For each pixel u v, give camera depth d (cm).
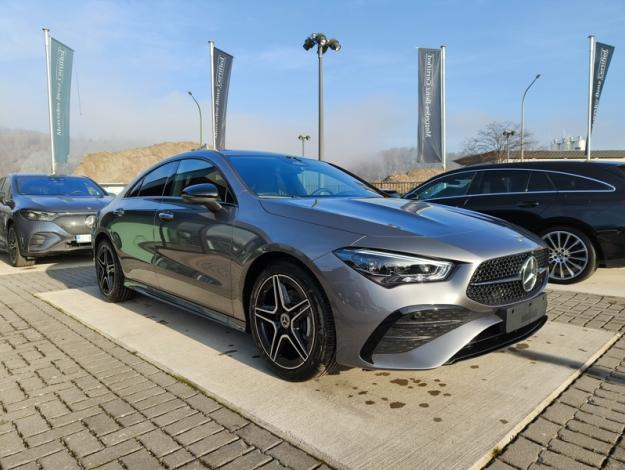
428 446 218
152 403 265
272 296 300
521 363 314
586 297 491
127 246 441
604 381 288
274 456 213
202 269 343
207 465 207
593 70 2052
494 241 271
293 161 408
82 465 207
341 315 250
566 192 563
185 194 323
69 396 275
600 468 202
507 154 4394
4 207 776
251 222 304
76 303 488
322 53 1662
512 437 226
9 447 222
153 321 420
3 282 609
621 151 4731
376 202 332
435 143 1980
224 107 1905
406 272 242
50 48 1877
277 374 295
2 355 342
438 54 1941
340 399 265
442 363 239
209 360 326
